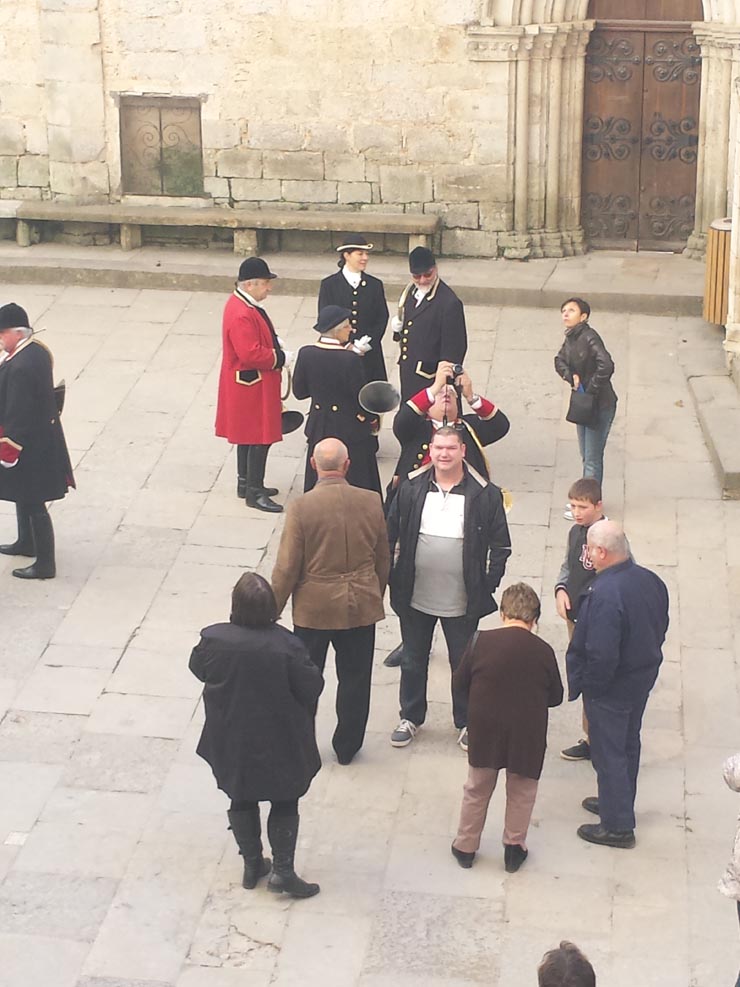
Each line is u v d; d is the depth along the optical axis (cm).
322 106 1495
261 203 1538
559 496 1102
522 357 1327
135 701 873
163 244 1555
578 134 1500
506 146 1478
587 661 729
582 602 734
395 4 1447
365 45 1466
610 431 1196
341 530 771
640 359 1318
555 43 1454
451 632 810
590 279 1449
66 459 998
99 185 1552
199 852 754
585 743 822
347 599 776
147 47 1499
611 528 729
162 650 923
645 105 1498
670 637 930
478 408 937
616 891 725
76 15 1495
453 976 674
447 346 1073
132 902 719
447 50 1455
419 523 796
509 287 1427
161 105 1520
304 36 1473
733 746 831
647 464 1146
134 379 1291
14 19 1510
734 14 1409
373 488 1032
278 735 692
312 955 686
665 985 666
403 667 830
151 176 1546
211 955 688
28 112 1539
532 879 733
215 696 692
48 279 1485
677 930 699
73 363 1319
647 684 738
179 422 1221
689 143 1503
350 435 1016
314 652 793
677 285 1428
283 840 710
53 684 888
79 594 984
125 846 757
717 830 766
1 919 707
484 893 724
